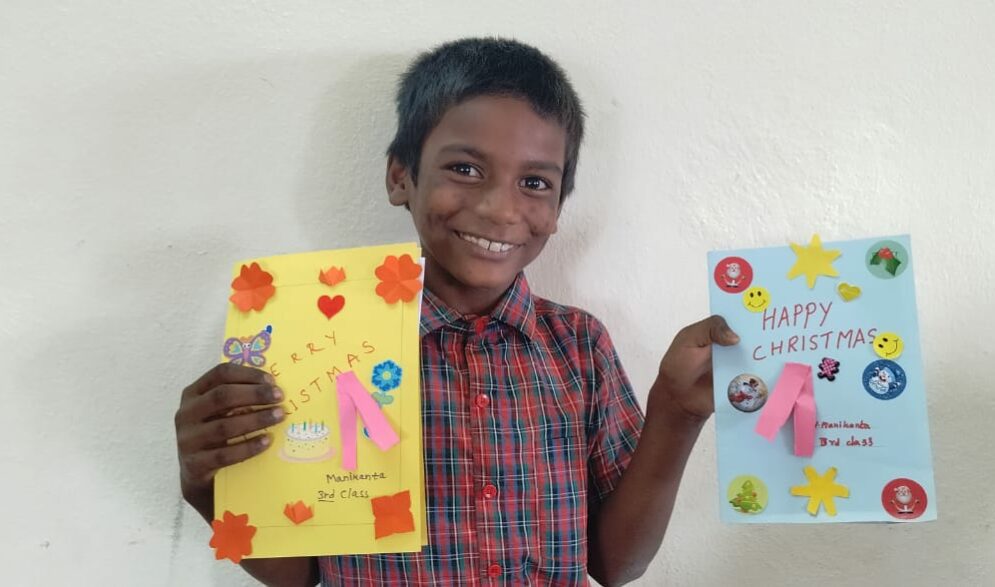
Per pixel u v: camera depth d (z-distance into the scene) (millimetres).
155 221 832
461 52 750
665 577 881
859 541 870
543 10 860
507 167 699
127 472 832
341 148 851
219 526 619
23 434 822
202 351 837
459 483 704
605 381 788
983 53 853
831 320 623
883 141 858
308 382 636
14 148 818
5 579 824
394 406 624
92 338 827
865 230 861
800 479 617
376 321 642
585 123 861
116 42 827
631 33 862
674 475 719
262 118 842
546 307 812
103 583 834
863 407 611
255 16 840
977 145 854
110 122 827
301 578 764
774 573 877
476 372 731
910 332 609
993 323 854
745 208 867
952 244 857
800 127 861
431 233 720
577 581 728
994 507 854
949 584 865
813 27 859
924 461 599
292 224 847
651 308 876
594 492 795
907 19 855
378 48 852
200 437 616
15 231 820
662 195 871
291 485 623
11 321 820
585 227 873
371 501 615
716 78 863
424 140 733
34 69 820
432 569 693
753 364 629
